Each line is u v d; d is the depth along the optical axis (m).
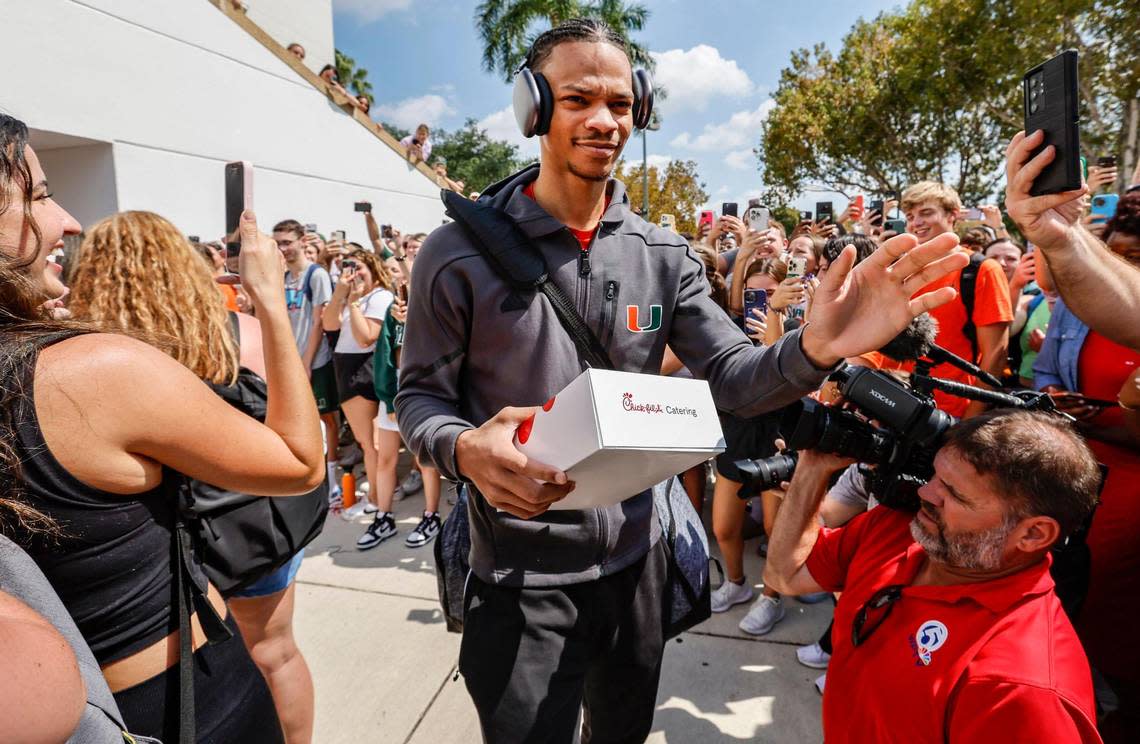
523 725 1.19
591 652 1.33
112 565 0.81
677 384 0.87
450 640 2.53
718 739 2.00
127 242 1.31
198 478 0.88
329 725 2.08
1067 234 1.07
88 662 0.67
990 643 1.04
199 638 0.96
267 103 9.71
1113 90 11.12
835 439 1.29
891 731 1.13
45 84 6.93
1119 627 1.57
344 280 3.49
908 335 1.42
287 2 14.49
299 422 1.02
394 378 3.39
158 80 8.11
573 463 0.80
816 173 21.78
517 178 1.35
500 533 1.24
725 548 2.67
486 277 1.17
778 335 2.40
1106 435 1.62
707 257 2.96
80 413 0.74
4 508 0.72
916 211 2.81
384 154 12.27
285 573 1.63
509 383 1.21
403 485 4.15
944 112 17.38
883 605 1.24
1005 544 1.08
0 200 0.79
